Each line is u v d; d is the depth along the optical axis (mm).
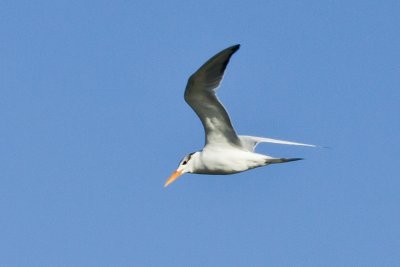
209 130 19750
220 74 18672
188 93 19000
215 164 20016
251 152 20016
